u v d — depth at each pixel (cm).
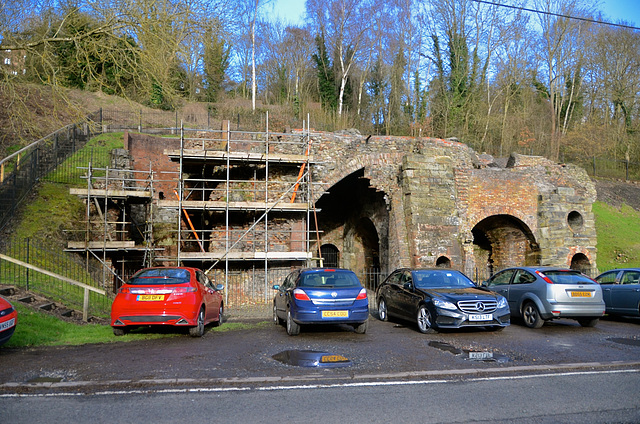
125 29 1288
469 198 2183
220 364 682
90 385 561
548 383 590
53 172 1934
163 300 894
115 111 3141
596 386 577
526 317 1119
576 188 2400
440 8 3972
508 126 4072
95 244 1550
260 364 684
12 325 705
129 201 1873
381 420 453
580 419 461
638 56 3941
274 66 4797
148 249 1630
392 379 603
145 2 1238
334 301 947
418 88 4203
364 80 4503
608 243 2633
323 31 4659
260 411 476
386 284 1242
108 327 1052
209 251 1825
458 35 3962
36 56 1377
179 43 1310
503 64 4219
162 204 1583
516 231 2392
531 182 2302
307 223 1784
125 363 685
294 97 4222
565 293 1066
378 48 4325
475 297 980
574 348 834
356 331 1005
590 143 3825
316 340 910
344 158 2072
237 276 1758
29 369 643
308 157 1772
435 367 670
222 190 1720
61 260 1467
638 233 2734
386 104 4447
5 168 1888
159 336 948
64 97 1335
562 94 4291
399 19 4228
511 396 534
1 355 738
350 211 2634
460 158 2230
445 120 3819
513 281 1198
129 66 1339
